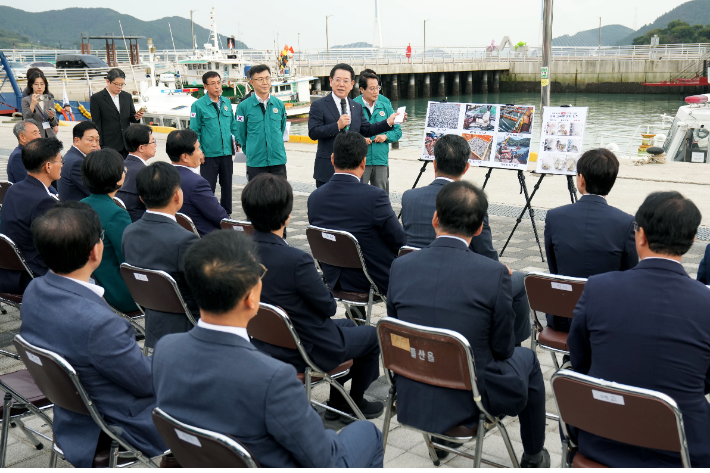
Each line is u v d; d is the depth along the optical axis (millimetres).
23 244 4004
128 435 2258
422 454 3018
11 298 3934
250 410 1682
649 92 47469
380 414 3418
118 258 3727
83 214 2297
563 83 52125
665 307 2021
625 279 2133
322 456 1767
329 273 4047
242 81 32875
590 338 2188
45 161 4023
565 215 3332
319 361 2914
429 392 2477
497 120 6180
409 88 53531
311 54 47438
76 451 2303
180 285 3230
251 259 1744
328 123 6695
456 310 2428
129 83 36844
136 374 2227
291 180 10727
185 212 4645
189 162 4684
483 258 2482
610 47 51000
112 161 3713
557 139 5875
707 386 2066
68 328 2176
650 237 2105
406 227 3754
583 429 2076
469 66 53844
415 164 12234
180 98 28953
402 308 2566
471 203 2502
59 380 2127
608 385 1901
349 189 3908
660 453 2012
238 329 1771
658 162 12078
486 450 3051
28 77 8430
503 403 2506
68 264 2262
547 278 3000
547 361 4074
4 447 2559
